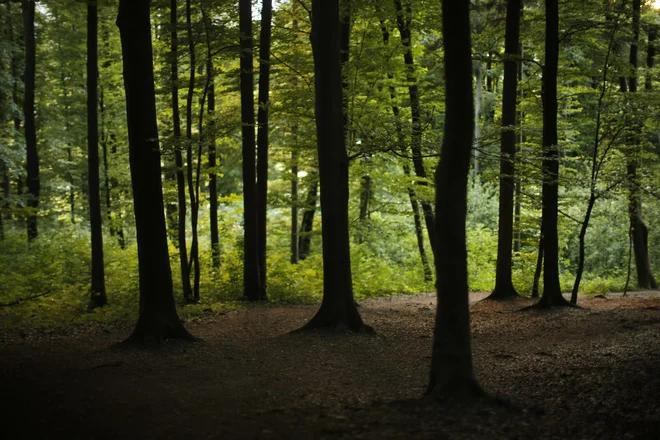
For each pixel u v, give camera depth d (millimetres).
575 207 24031
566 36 14508
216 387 7551
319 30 11164
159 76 15219
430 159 19438
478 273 22594
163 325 10352
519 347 9523
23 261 17062
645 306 13609
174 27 13172
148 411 6438
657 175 16656
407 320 13148
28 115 18969
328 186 11320
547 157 12672
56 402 6785
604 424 5363
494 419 5672
